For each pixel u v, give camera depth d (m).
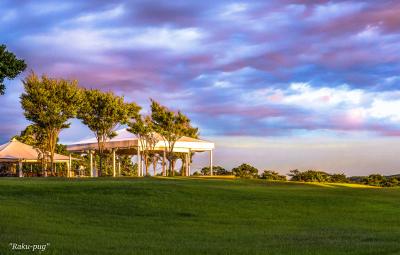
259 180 47.94
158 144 70.81
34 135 77.06
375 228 24.88
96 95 64.69
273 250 17.52
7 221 22.70
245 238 21.02
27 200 29.31
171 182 40.00
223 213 28.50
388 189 42.28
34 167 83.50
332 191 38.78
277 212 29.47
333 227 25.25
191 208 29.22
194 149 74.56
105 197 30.94
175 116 71.31
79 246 17.77
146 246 18.33
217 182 43.22
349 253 16.86
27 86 61.22
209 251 17.34
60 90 61.69
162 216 27.12
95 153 78.88
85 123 65.38
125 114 65.62
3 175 72.88
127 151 79.31
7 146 66.12
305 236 21.58
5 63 26.69
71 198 30.44
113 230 22.75
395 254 16.70
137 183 36.94
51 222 23.66
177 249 17.72
